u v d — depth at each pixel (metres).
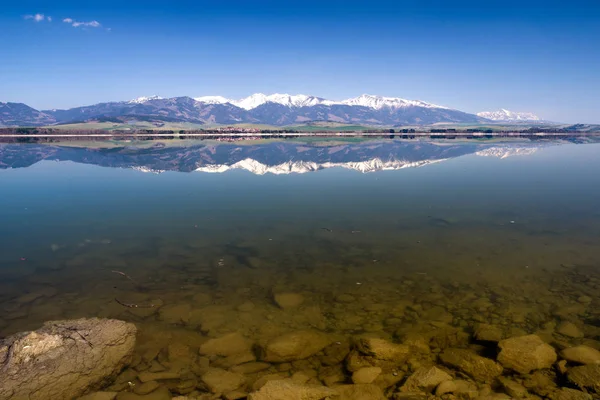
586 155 72.88
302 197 33.19
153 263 17.64
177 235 21.95
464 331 11.73
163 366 10.17
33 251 19.12
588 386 8.69
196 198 32.78
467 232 21.98
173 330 11.98
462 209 27.84
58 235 21.86
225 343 11.09
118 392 9.15
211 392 9.09
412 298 14.08
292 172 51.56
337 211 27.72
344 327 12.23
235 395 8.90
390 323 12.37
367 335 11.69
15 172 49.56
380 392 8.82
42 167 55.28
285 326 12.29
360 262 17.67
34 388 8.86
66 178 44.53
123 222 24.75
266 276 16.19
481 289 14.66
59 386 9.02
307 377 9.73
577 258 17.52
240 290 14.89
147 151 89.00
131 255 18.66
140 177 45.84
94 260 17.95
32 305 13.45
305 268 17.05
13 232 22.38
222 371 9.80
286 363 10.41
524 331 11.64
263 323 12.46
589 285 14.69
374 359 10.21
